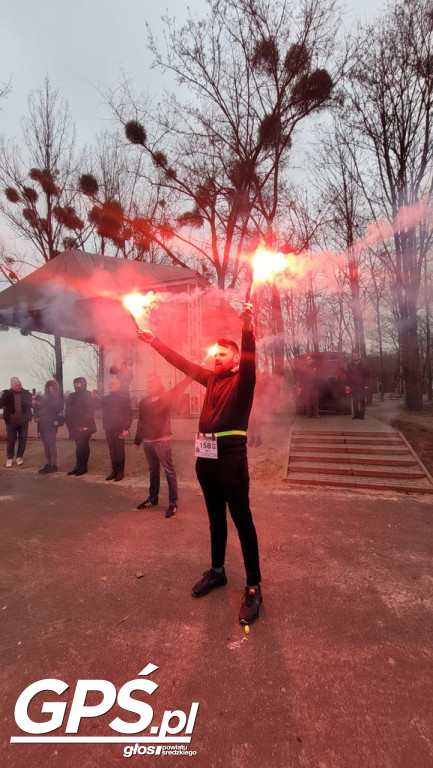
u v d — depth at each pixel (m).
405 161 11.80
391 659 2.15
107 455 7.90
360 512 4.65
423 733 1.68
